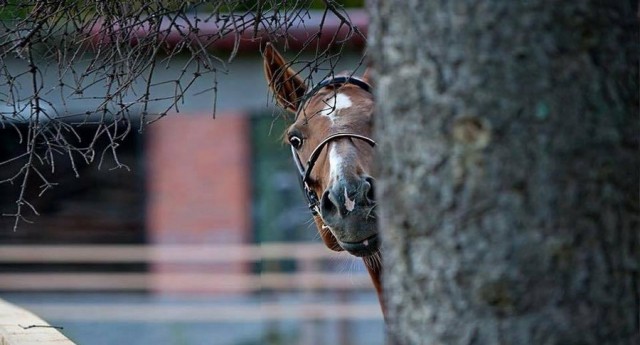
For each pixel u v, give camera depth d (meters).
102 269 29.84
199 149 28.23
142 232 29.19
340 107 8.51
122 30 6.93
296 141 8.77
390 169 4.14
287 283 24.50
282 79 9.38
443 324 4.01
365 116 8.37
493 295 3.91
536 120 3.86
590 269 3.90
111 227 29.02
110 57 7.12
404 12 4.06
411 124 4.04
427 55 3.99
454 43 3.93
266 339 24.75
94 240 28.94
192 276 28.02
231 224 28.28
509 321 3.91
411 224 4.07
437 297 4.02
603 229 3.93
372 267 8.60
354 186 7.75
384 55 4.15
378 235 7.74
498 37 3.88
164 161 28.39
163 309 25.55
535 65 3.86
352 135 8.22
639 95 4.11
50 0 7.27
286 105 9.05
